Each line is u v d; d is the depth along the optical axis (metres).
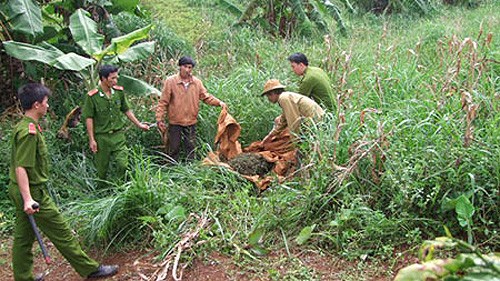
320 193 4.87
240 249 4.51
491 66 7.43
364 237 4.49
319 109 5.83
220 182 5.74
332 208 4.90
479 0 15.47
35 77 7.70
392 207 4.57
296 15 11.31
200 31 11.59
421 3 14.22
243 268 4.36
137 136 7.06
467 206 4.21
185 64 6.46
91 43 6.98
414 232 4.39
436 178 4.57
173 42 9.84
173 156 6.69
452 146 4.77
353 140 5.21
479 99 5.66
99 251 4.96
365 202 4.76
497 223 4.42
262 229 4.74
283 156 6.21
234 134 6.56
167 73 8.45
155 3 13.59
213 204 5.20
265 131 7.09
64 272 4.75
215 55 9.85
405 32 11.58
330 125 5.38
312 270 4.31
